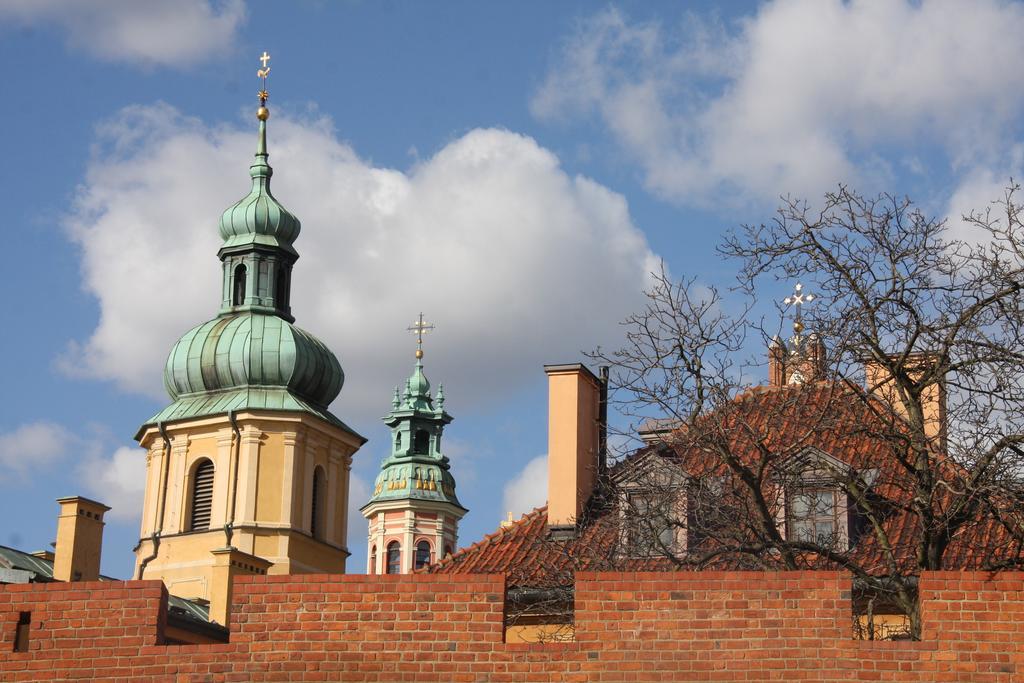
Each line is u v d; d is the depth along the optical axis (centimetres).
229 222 9662
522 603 2727
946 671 1894
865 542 2917
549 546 3341
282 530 8519
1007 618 1900
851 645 1914
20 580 5519
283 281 9650
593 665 1945
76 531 6550
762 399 3052
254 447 8681
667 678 1931
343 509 9000
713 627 1939
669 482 2858
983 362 2570
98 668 2011
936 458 2741
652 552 2819
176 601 6162
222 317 9375
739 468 2612
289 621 2000
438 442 15712
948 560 2692
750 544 2531
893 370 2634
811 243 2716
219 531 8494
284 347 9081
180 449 8762
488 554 3488
